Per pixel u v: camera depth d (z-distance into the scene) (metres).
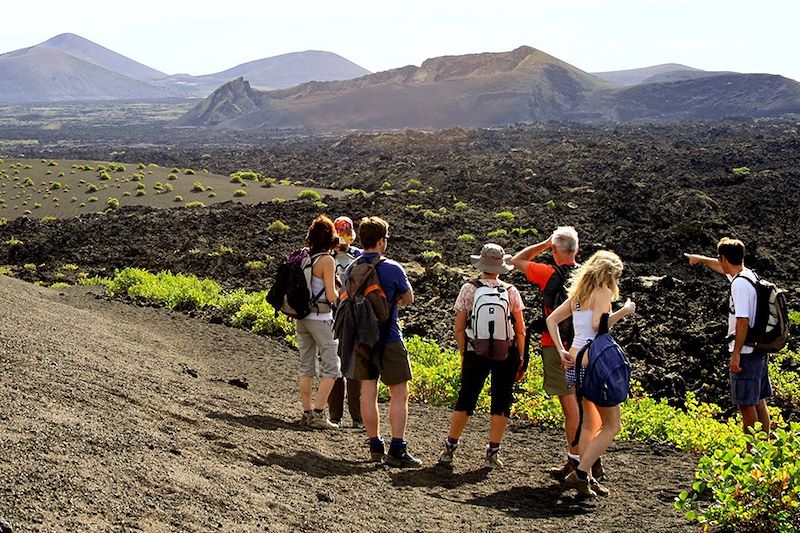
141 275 26.36
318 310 8.79
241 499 5.66
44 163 90.44
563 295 7.37
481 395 12.10
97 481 5.19
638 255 35.75
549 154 108.50
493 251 7.55
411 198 57.09
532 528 6.26
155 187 74.44
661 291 24.23
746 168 73.19
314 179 104.56
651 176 74.12
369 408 7.90
